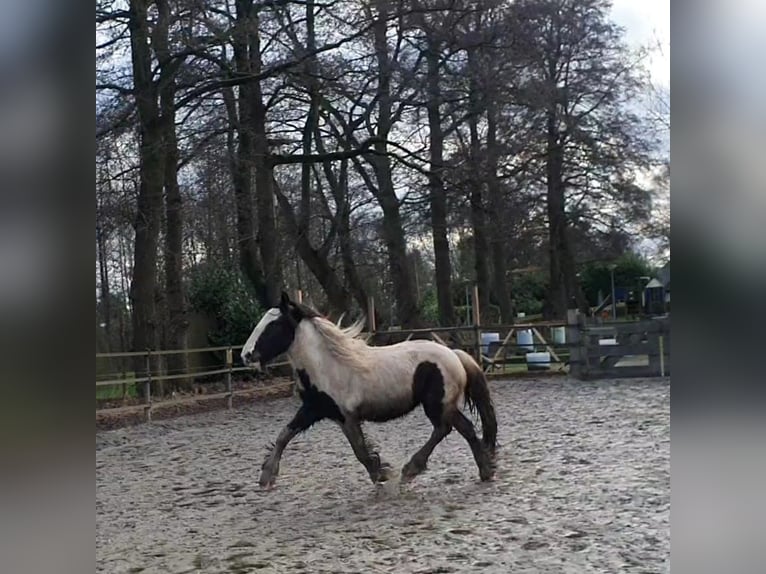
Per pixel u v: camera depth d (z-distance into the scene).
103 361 16.95
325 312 24.78
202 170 20.08
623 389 14.96
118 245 26.47
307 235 24.20
